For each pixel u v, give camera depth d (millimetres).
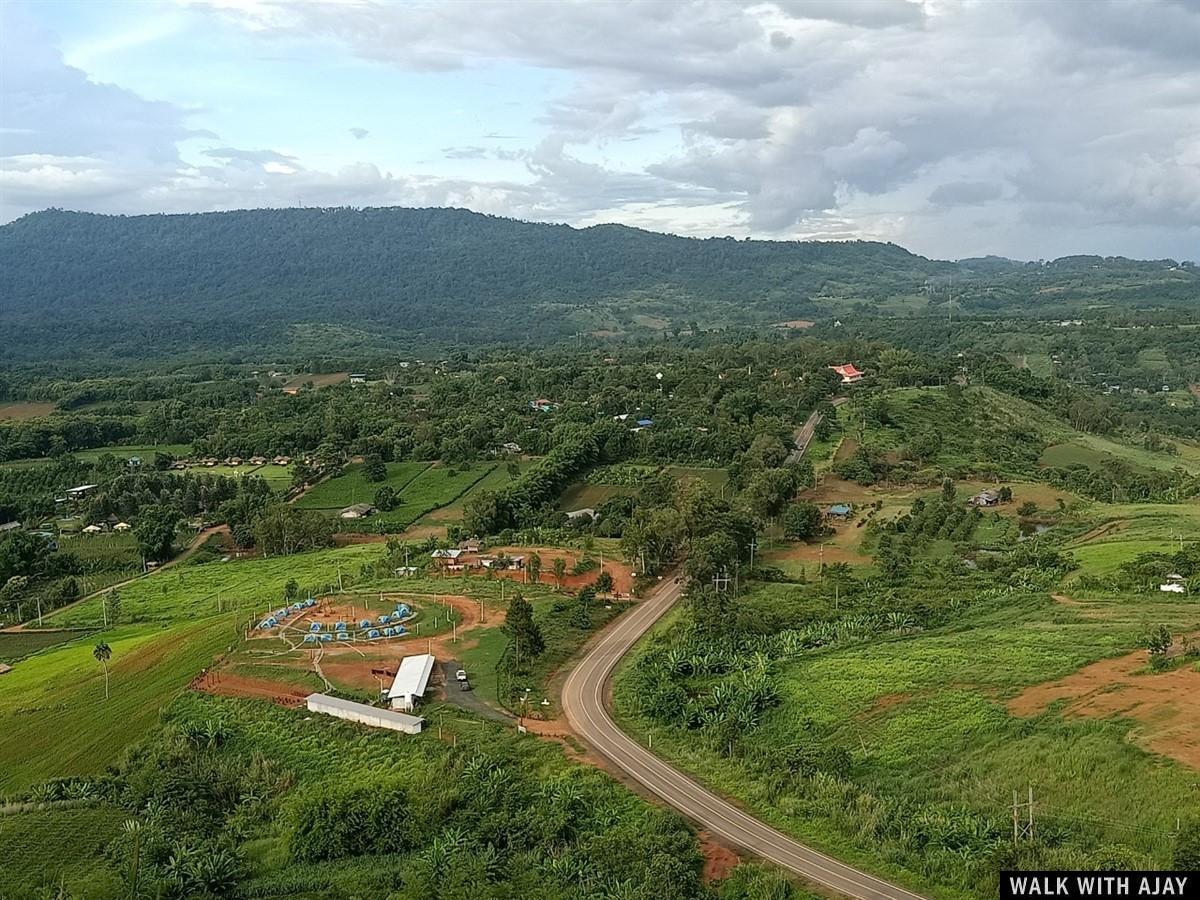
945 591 121125
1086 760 67688
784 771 73250
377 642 109625
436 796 71750
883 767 75188
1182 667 80812
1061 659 88125
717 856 60656
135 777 84562
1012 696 82562
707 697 91938
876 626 108250
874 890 55812
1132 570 118438
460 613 119375
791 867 58812
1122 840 59094
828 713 86312
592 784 71625
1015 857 56438
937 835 60812
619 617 120938
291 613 121688
